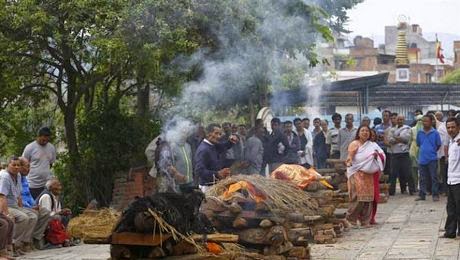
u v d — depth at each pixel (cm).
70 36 1631
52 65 1772
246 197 1043
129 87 1870
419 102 3297
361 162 1448
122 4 1605
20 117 1950
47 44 1691
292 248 1048
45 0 1616
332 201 1327
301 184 1268
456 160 1241
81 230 1029
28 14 1583
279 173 1293
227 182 1075
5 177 1283
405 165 2058
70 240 1379
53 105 1984
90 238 866
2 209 1250
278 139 1811
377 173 1464
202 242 880
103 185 1819
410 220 1528
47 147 1507
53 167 1842
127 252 866
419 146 1903
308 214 1134
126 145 1819
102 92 1900
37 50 1700
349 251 1163
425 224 1459
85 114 1855
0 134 1941
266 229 1012
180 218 874
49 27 1612
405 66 4594
